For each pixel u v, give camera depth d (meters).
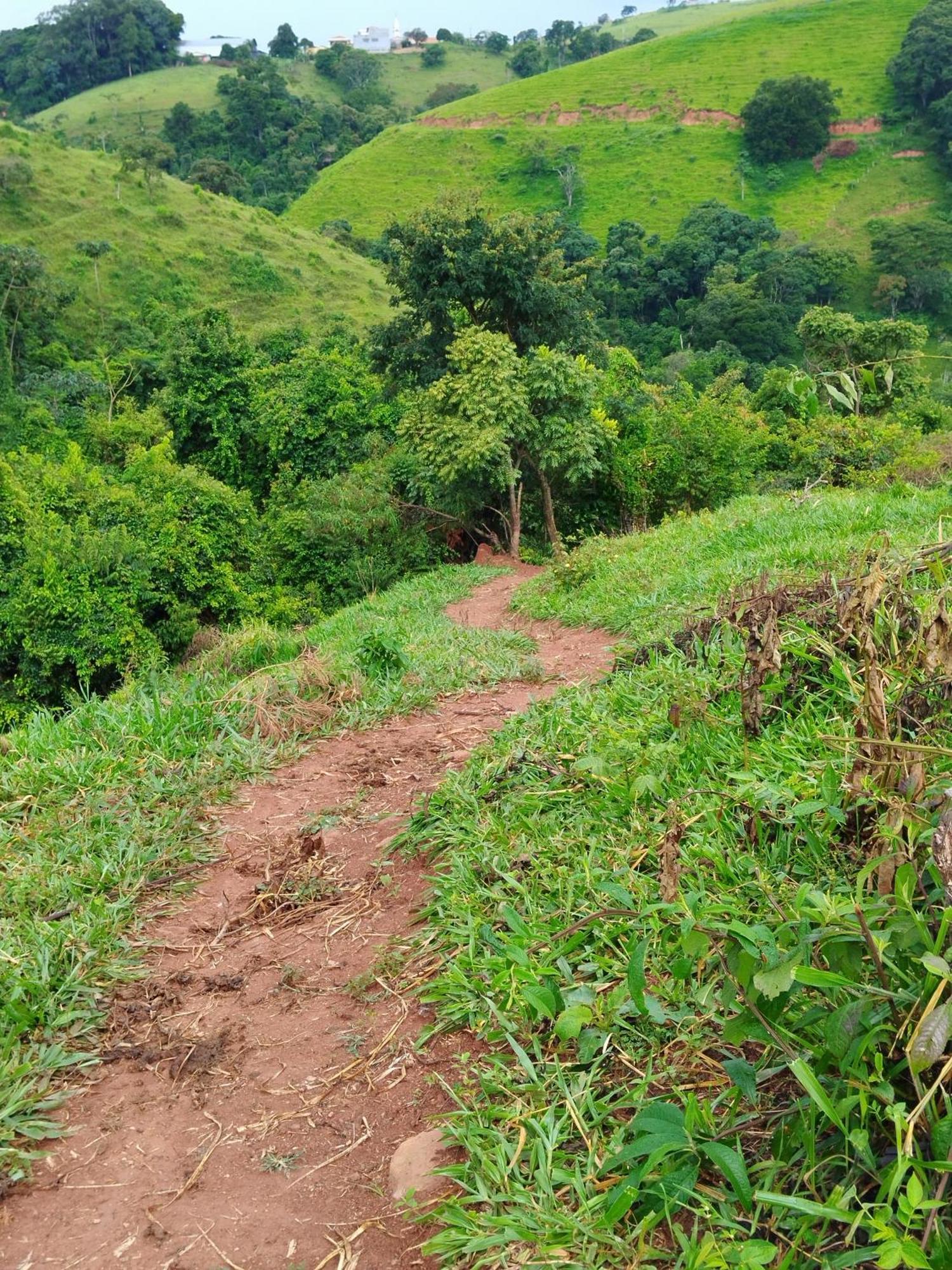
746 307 61.44
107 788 4.64
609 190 94.75
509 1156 2.24
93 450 25.66
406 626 9.62
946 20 91.75
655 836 3.27
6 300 46.12
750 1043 2.36
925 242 68.69
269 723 5.53
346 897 3.73
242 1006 3.10
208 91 127.69
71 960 3.29
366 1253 2.13
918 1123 1.83
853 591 3.50
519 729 4.78
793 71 104.50
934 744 2.85
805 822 2.97
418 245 21.47
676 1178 1.98
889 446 19.48
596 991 2.66
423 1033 2.79
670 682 4.57
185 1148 2.50
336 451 22.41
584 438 16.39
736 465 17.97
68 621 13.99
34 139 64.12
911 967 1.97
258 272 57.41
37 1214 2.31
